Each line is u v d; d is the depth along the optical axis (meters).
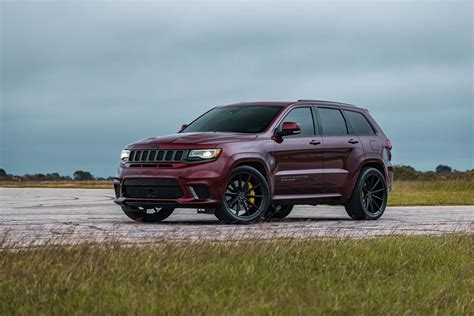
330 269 6.02
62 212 12.25
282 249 6.43
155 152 10.22
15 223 9.84
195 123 11.41
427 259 6.71
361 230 9.59
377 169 12.32
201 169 9.95
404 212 13.46
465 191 24.97
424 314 4.89
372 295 5.12
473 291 5.68
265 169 10.50
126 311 4.39
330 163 11.38
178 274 5.28
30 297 4.60
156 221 10.94
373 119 12.55
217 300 4.72
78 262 5.46
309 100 11.57
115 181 10.70
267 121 10.88
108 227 9.30
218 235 7.81
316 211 14.02
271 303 4.60
